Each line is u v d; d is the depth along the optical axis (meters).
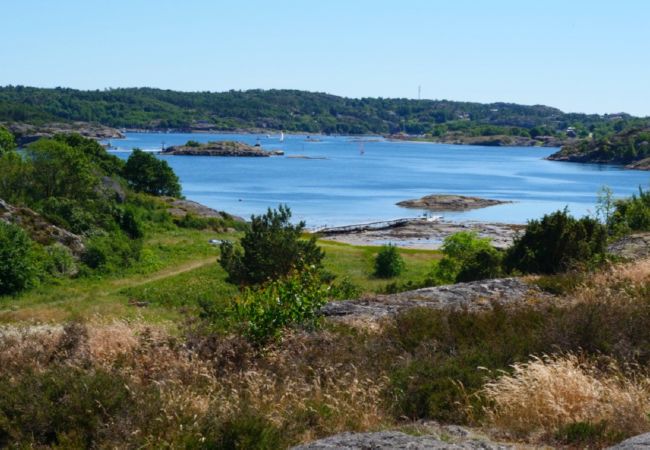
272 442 6.51
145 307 36.22
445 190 151.50
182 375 8.91
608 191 40.09
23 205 61.53
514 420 6.84
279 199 129.75
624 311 10.20
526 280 16.17
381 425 7.11
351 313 13.85
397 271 52.03
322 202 125.62
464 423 7.15
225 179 172.00
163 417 6.87
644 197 34.66
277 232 33.03
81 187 75.38
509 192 147.62
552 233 23.64
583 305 10.52
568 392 7.28
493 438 6.50
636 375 7.91
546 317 10.60
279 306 11.15
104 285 44.84
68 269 47.59
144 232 67.81
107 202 70.12
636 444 5.45
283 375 8.97
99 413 7.00
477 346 9.43
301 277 12.17
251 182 164.88
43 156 75.25
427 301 14.61
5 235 43.53
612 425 6.48
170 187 112.19
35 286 43.16
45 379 7.64
